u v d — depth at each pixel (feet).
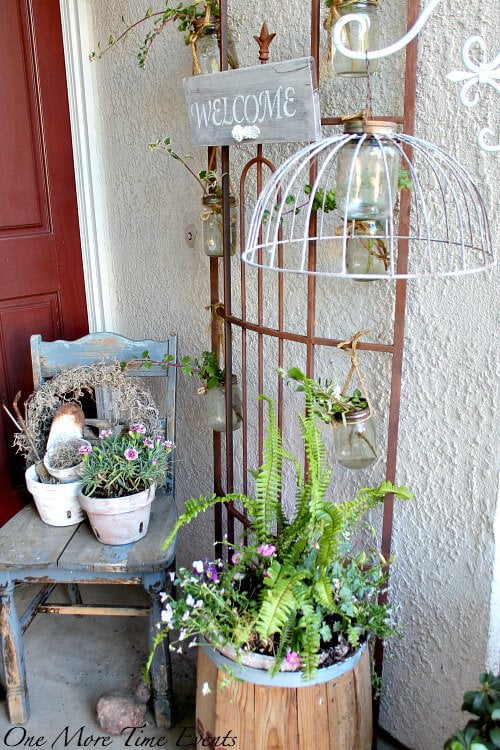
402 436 4.49
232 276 5.45
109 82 6.21
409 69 3.67
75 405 5.60
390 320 4.34
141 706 5.36
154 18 5.53
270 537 4.25
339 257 4.51
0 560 4.85
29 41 6.13
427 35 3.80
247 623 3.83
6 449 6.59
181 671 5.93
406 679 4.87
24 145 6.28
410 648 4.79
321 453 4.13
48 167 6.45
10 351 6.50
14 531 5.24
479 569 4.24
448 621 4.50
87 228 6.72
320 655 3.79
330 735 3.85
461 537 4.30
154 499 5.65
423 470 4.42
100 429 5.54
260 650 3.85
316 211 4.07
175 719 5.42
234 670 3.82
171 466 5.78
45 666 6.01
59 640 6.34
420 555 4.57
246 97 3.90
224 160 4.41
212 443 6.10
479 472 4.11
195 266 5.82
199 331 5.97
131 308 6.71
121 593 6.97
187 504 4.30
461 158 3.79
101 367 5.54
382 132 3.32
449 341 4.09
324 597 3.68
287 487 5.41
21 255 6.41
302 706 3.75
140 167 6.13
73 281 6.84
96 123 6.47
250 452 5.69
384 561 4.29
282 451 4.29
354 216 3.52
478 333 3.93
